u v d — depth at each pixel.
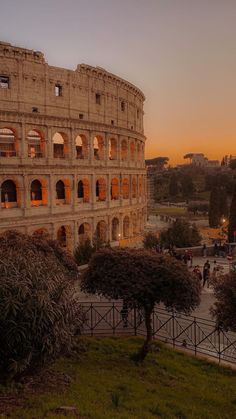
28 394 21.05
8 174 69.69
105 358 29.58
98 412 19.52
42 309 20.03
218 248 75.31
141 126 108.94
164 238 83.06
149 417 20.14
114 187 94.31
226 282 26.23
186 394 24.78
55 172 76.12
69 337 21.92
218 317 26.09
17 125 70.81
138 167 104.50
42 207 74.44
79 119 80.00
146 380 26.41
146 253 31.30
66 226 79.19
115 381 25.20
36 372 21.80
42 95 74.19
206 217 194.25
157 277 28.81
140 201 107.44
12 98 70.25
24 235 45.75
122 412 20.30
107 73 86.81
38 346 20.06
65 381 23.92
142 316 37.66
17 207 71.69
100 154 88.06
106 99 87.94
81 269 56.03
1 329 19.39
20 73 70.94
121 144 94.31
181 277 28.75
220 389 26.02
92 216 84.25
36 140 85.25
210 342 32.06
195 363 30.38
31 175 72.81
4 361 19.84
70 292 23.42
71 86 79.00
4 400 19.86
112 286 29.14
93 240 75.81
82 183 89.81
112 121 90.19
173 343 33.44
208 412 22.39
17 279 20.62
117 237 94.88
